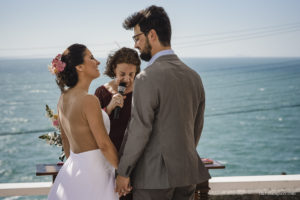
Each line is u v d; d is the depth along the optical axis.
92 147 1.89
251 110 74.88
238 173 38.41
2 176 37.28
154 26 1.77
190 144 1.77
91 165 1.88
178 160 1.71
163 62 1.76
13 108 81.19
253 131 56.84
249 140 51.03
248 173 38.28
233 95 94.75
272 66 194.12
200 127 1.96
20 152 46.06
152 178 1.71
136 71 2.35
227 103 84.00
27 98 97.56
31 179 36.91
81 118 1.83
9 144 50.19
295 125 59.88
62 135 2.17
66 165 1.98
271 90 99.69
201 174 1.83
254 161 41.81
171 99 1.69
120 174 1.74
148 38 1.79
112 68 2.36
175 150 1.70
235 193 2.95
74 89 1.91
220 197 2.95
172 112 1.69
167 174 1.69
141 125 1.66
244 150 46.19
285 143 48.94
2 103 88.56
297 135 53.09
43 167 2.48
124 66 2.27
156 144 1.71
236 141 50.88
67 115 1.88
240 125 61.66
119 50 2.31
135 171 1.78
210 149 47.28
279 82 114.81
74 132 1.87
